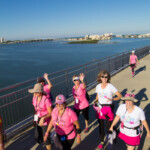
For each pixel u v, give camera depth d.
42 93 2.97
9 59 55.38
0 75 28.12
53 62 43.25
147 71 10.88
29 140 3.69
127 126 2.62
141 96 6.37
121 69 11.87
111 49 80.75
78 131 2.69
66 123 2.54
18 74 28.89
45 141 2.87
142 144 3.45
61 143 2.69
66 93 6.25
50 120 3.01
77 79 3.84
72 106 5.71
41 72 30.28
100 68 9.20
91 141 3.67
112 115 3.26
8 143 3.57
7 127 3.90
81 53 66.94
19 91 4.13
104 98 3.23
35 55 68.44
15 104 4.08
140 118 2.57
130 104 2.51
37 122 3.03
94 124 4.43
